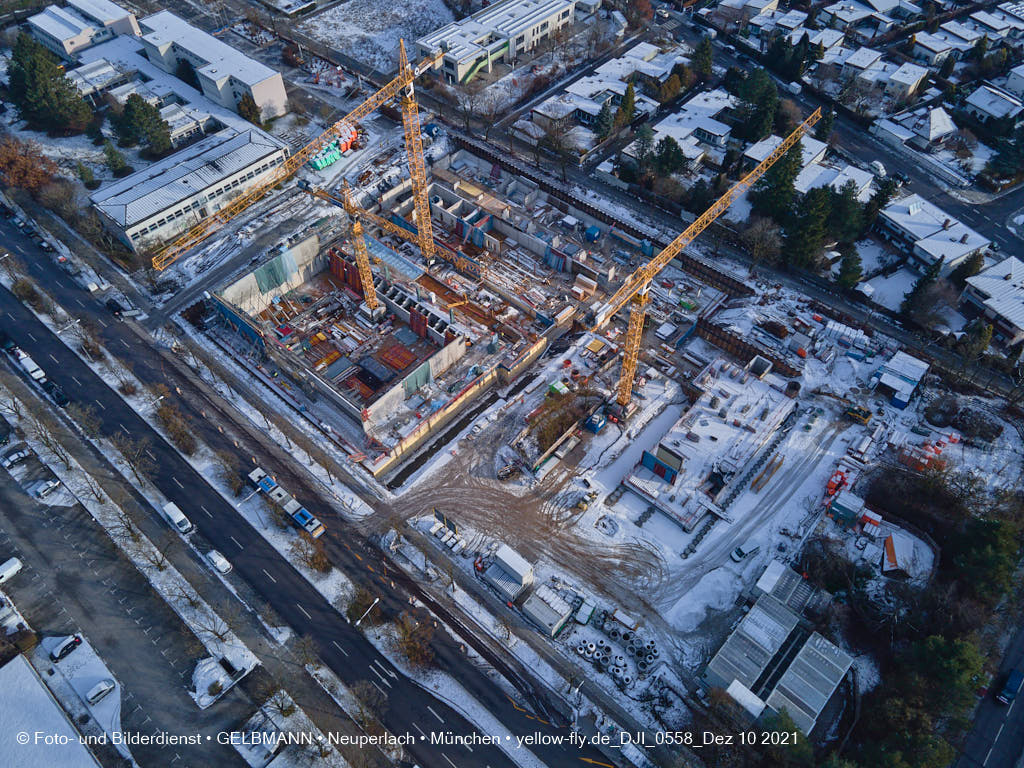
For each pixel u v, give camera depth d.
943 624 112.00
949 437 141.50
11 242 178.62
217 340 161.75
